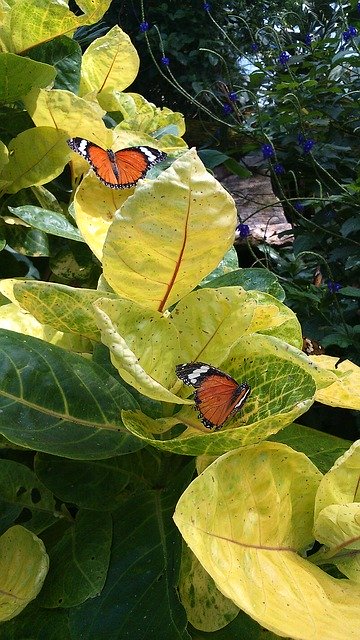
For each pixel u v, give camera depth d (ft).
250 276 1.75
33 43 2.20
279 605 1.14
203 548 1.13
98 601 1.32
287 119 6.86
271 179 7.48
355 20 7.30
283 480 1.33
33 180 2.07
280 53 7.05
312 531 1.38
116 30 2.43
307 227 6.20
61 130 1.98
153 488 1.59
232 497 1.25
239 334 1.34
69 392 1.42
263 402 1.34
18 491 1.59
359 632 1.14
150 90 12.11
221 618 1.29
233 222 1.23
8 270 2.41
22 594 1.32
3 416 1.34
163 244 1.23
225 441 1.21
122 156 1.73
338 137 7.20
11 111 2.22
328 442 1.69
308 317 5.37
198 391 1.23
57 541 1.58
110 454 1.36
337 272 6.10
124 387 1.50
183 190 1.17
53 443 1.32
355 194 5.92
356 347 4.78
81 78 2.47
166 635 1.25
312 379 1.29
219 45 11.78
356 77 7.76
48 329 1.70
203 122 8.89
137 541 1.41
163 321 1.33
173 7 11.84
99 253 1.57
